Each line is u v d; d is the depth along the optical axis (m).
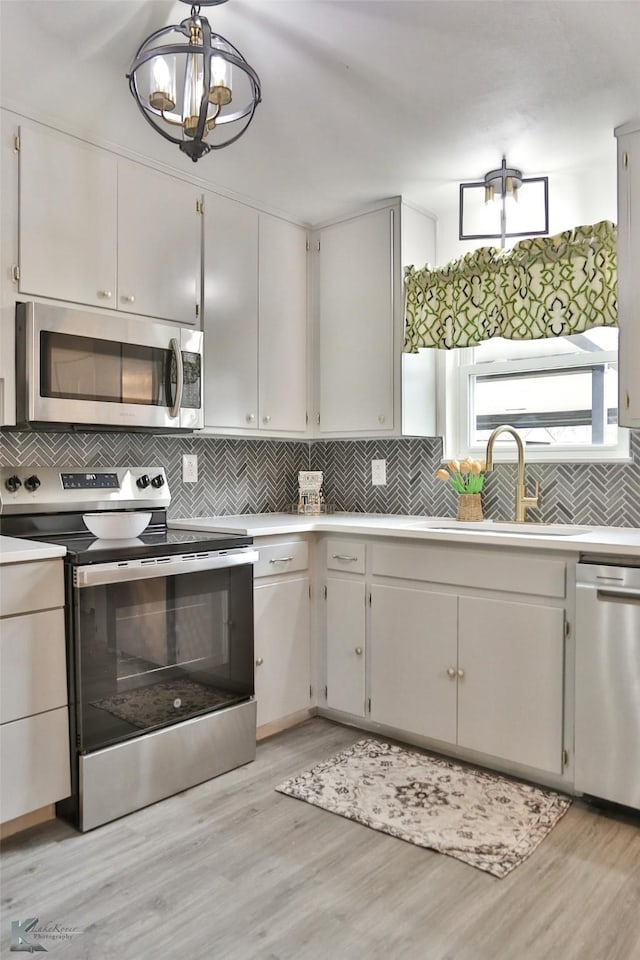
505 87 2.07
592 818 2.08
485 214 2.71
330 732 2.76
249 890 1.72
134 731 2.14
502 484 2.96
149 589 2.19
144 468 2.78
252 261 2.95
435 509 3.19
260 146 2.45
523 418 3.03
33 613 1.94
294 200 2.97
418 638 2.53
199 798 2.21
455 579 2.43
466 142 2.43
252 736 2.50
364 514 3.40
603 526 2.67
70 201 2.31
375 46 1.86
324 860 1.85
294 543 2.77
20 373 2.19
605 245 2.48
